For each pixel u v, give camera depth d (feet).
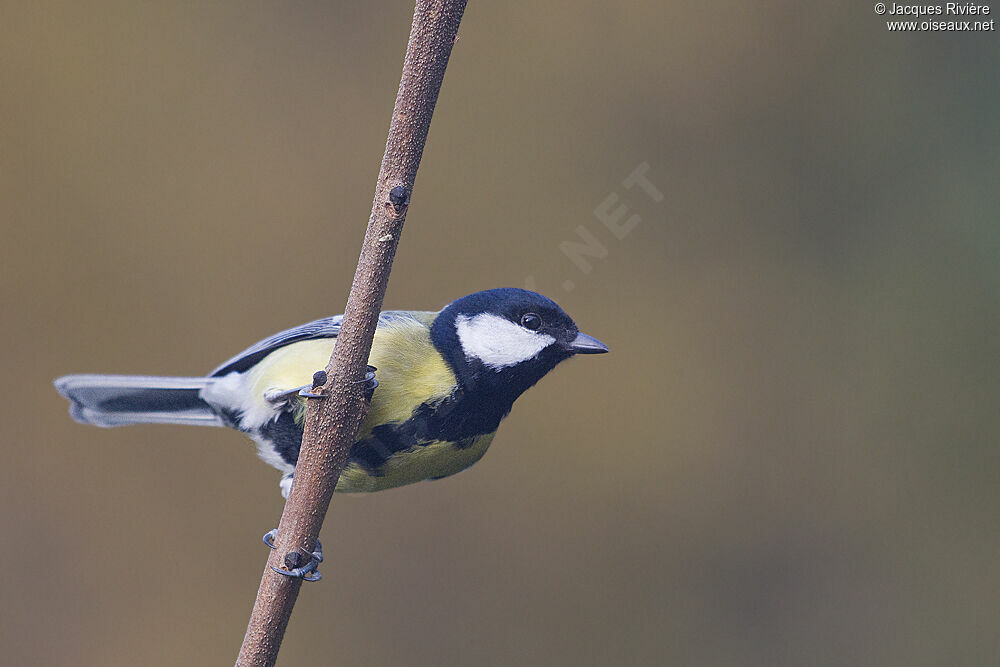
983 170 36.29
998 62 36.68
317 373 14.20
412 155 13.37
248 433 19.15
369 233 13.71
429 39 13.03
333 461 14.34
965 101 36.81
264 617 14.48
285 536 14.51
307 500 14.40
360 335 13.99
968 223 36.14
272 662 14.56
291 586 14.51
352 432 14.32
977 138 36.50
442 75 13.20
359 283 13.85
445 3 12.97
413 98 13.16
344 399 14.12
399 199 13.43
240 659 14.51
